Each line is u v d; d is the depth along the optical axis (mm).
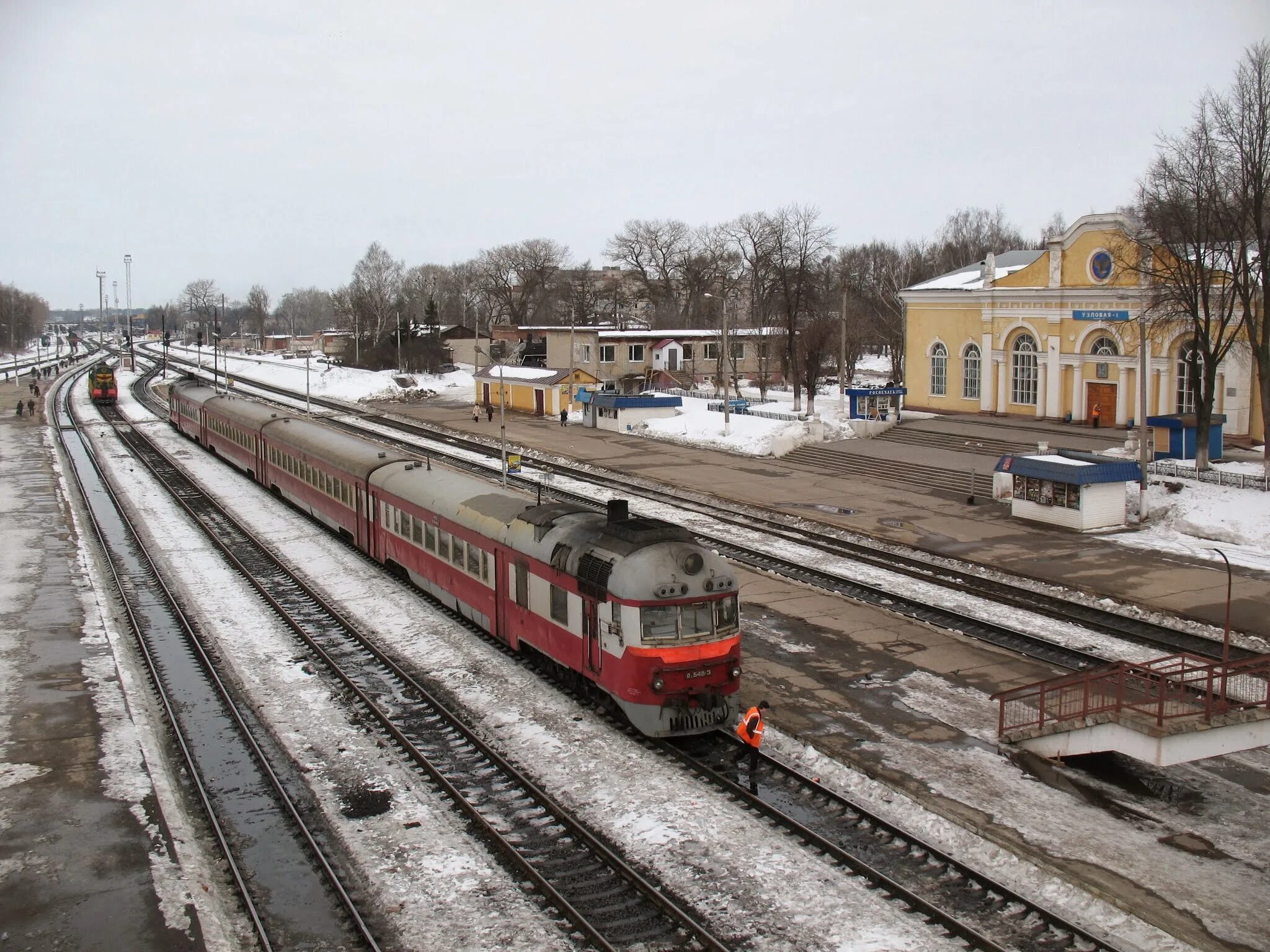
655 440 56531
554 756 16344
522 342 100188
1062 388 50312
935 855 13148
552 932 11727
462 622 23688
